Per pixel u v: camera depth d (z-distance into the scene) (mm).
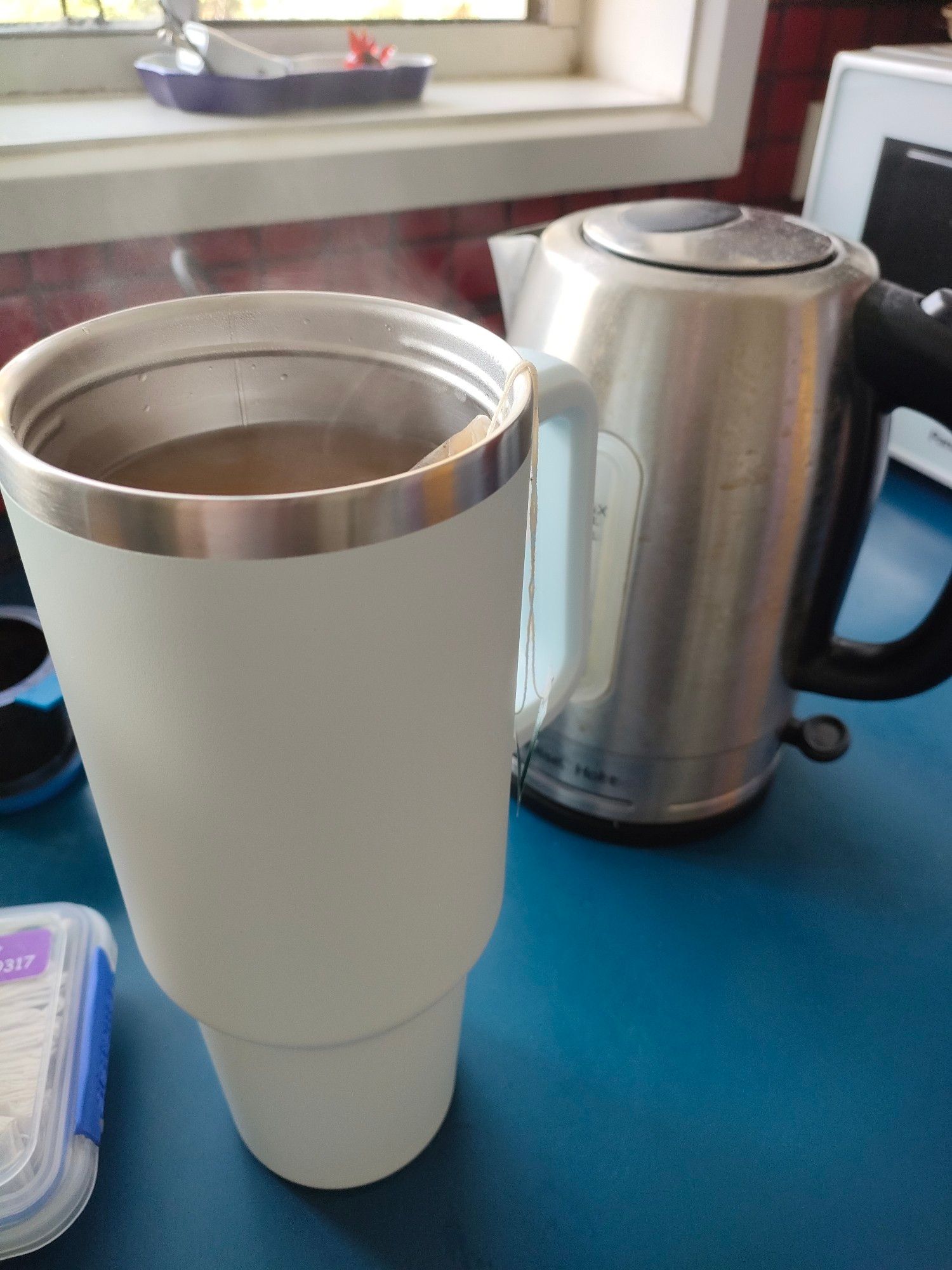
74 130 549
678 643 439
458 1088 409
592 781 504
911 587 679
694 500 400
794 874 508
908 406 399
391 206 615
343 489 186
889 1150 389
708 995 447
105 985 419
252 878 240
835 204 700
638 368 390
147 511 183
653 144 686
